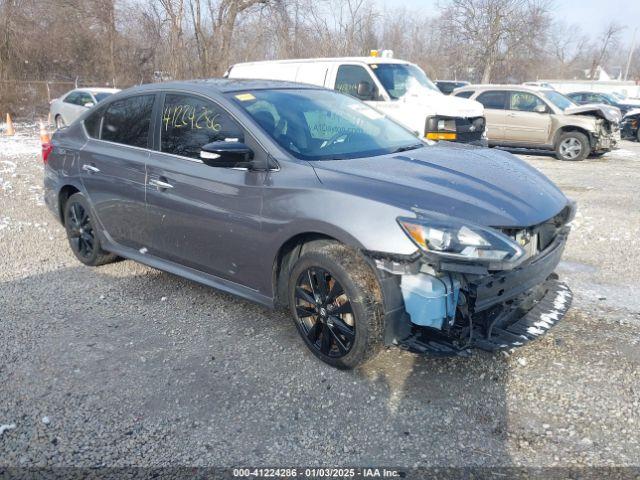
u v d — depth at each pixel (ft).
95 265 17.29
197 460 8.80
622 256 18.35
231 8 67.21
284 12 71.10
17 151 43.62
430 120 29.12
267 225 11.61
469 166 12.34
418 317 9.93
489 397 10.31
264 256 11.89
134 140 15.07
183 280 16.17
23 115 80.89
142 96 15.29
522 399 10.25
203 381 10.96
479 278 10.00
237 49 70.85
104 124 16.35
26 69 92.84
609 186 30.86
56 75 96.07
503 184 11.56
